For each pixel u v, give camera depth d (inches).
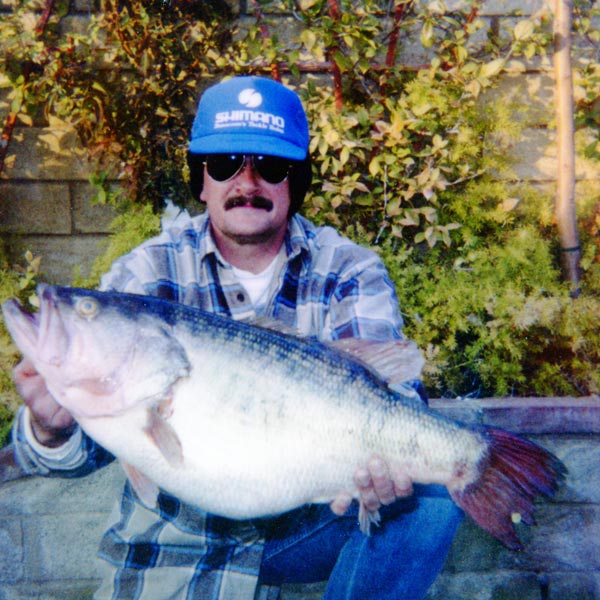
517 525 119.5
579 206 154.3
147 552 83.7
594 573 120.4
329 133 140.9
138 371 68.7
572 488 117.8
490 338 133.0
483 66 144.0
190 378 69.0
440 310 137.6
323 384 70.9
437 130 151.3
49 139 152.6
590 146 151.0
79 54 144.6
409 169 150.2
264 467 70.1
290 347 71.7
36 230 155.0
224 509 71.5
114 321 69.2
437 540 82.9
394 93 153.9
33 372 72.1
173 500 84.3
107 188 152.5
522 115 155.5
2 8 147.0
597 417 116.6
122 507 88.0
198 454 69.3
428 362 130.2
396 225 146.3
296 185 91.7
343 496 72.3
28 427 77.2
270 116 86.7
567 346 137.9
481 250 146.3
